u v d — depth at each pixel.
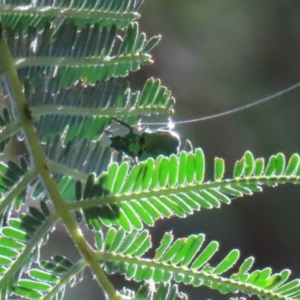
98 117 0.24
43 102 0.24
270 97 0.39
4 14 0.24
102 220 0.23
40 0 0.24
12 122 0.23
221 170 0.23
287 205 0.40
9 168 0.23
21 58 0.24
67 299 0.32
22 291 0.23
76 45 0.24
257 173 0.23
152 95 0.24
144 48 0.24
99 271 0.23
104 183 0.23
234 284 0.23
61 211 0.23
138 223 0.23
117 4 0.24
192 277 0.23
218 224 0.39
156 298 0.23
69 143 0.24
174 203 0.23
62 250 0.31
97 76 0.24
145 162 0.23
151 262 0.23
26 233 0.23
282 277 0.23
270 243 0.39
